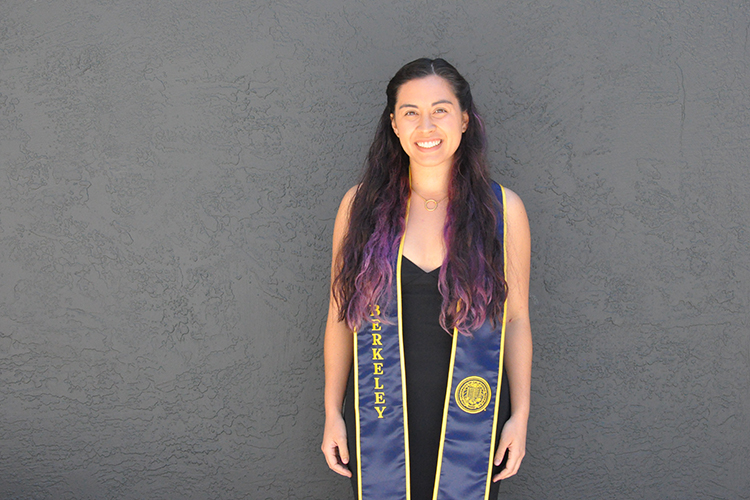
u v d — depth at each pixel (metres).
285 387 2.28
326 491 2.30
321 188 2.24
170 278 2.26
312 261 2.26
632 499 2.27
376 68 2.22
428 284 1.75
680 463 2.25
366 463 1.76
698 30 2.17
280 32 2.21
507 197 1.85
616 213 2.21
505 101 2.21
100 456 2.29
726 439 2.24
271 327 2.27
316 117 2.23
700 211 2.20
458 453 1.73
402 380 1.73
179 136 2.23
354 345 1.78
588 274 2.22
